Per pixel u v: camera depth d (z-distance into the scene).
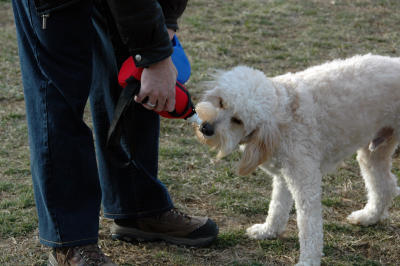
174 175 3.96
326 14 8.57
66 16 2.12
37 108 2.26
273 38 7.42
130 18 1.95
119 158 2.75
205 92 3.05
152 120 2.78
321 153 2.97
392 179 3.37
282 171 2.90
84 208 2.41
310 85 2.99
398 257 3.00
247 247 3.05
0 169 3.96
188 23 8.06
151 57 2.02
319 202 2.80
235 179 3.94
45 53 2.20
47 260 2.79
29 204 3.42
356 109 2.97
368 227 3.35
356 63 3.13
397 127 3.14
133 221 2.97
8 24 8.05
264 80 2.86
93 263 2.40
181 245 3.01
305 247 2.78
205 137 2.95
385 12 8.62
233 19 8.22
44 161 2.28
